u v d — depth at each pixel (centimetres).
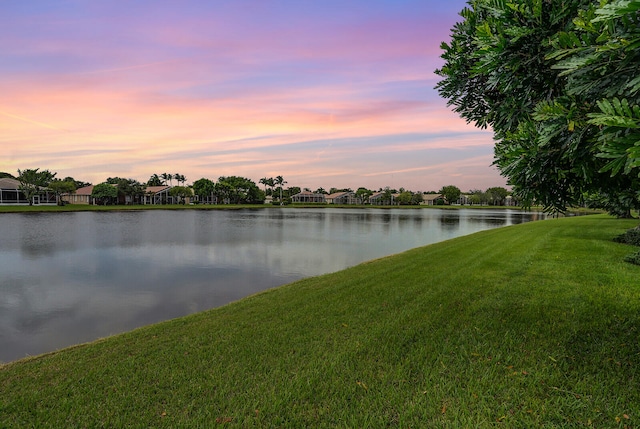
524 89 300
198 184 9762
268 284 1138
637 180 260
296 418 308
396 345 440
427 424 290
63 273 1291
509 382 341
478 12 346
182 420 313
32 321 799
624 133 201
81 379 403
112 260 1555
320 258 1639
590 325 461
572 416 288
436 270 897
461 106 390
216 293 1031
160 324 643
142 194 8212
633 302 543
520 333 451
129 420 318
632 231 1246
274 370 395
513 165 280
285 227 3394
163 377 396
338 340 469
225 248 1942
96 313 853
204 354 452
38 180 6162
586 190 298
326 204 11938
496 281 728
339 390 346
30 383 409
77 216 4538
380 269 1005
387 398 329
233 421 309
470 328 477
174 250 1855
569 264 859
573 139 245
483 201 13250
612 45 197
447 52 368
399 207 11319
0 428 316
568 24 248
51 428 313
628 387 321
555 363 371
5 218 4012
